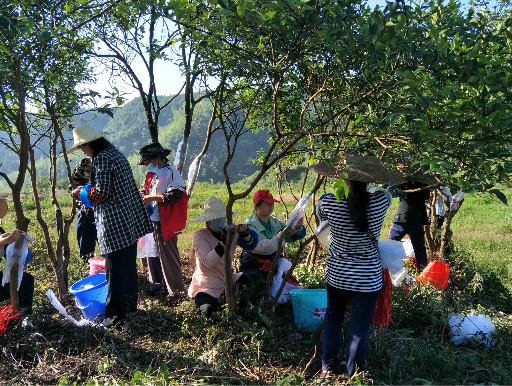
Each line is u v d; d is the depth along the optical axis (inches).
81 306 165.6
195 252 169.6
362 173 121.4
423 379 132.3
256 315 159.0
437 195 245.1
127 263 161.8
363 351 129.3
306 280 200.1
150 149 185.8
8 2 117.6
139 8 115.5
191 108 206.4
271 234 182.4
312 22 101.0
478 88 99.6
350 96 139.2
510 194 516.7
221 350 139.6
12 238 142.0
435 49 105.1
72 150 162.9
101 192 153.1
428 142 99.3
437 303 180.5
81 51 153.1
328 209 130.7
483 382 137.5
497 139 92.6
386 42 100.2
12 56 114.3
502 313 193.3
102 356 135.6
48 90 146.3
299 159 205.6
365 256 130.7
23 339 140.2
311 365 140.4
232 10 100.0
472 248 297.7
